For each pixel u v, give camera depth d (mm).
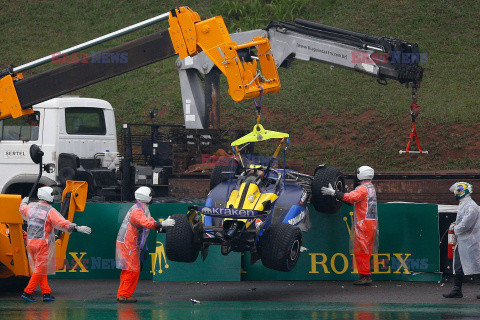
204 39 41938
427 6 107750
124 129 58156
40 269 36562
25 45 110375
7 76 45094
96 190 53594
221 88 95312
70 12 119812
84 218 44469
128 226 36219
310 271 43531
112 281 44000
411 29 102438
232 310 33594
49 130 54656
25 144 54500
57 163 54531
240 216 34156
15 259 37844
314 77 95375
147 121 88875
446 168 72625
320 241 43531
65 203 40094
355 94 89875
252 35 54656
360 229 41094
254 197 36562
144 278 44500
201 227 36375
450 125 80188
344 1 111250
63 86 45250
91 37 110875
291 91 92438
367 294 38781
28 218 36719
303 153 78625
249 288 41250
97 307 34781
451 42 99000
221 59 41438
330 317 31234
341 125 83125
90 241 44500
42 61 44938
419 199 52625
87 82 45094
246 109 89062
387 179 53188
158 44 44281
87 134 56344
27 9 121438
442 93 87812
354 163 75562
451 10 105875
